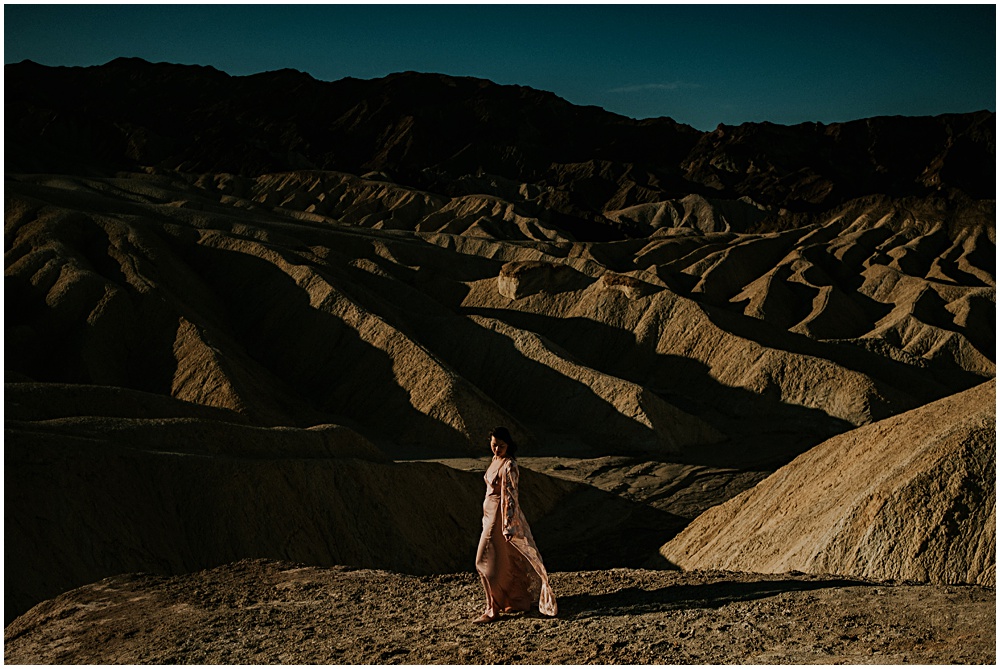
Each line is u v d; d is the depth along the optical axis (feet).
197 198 351.25
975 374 213.87
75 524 61.05
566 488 124.98
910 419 51.72
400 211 435.12
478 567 28.25
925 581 36.40
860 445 54.34
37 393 89.56
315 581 35.32
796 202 540.52
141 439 76.23
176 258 211.61
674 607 27.81
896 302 266.36
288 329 192.65
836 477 52.65
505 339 192.03
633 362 203.31
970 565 36.11
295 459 81.61
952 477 39.81
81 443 68.64
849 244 320.50
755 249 320.29
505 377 183.73
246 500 72.59
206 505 71.05
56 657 28.37
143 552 64.13
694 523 72.23
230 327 198.80
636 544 100.17
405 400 161.58
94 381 159.63
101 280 181.88
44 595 54.44
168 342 168.76
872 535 39.60
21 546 56.34
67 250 194.90
